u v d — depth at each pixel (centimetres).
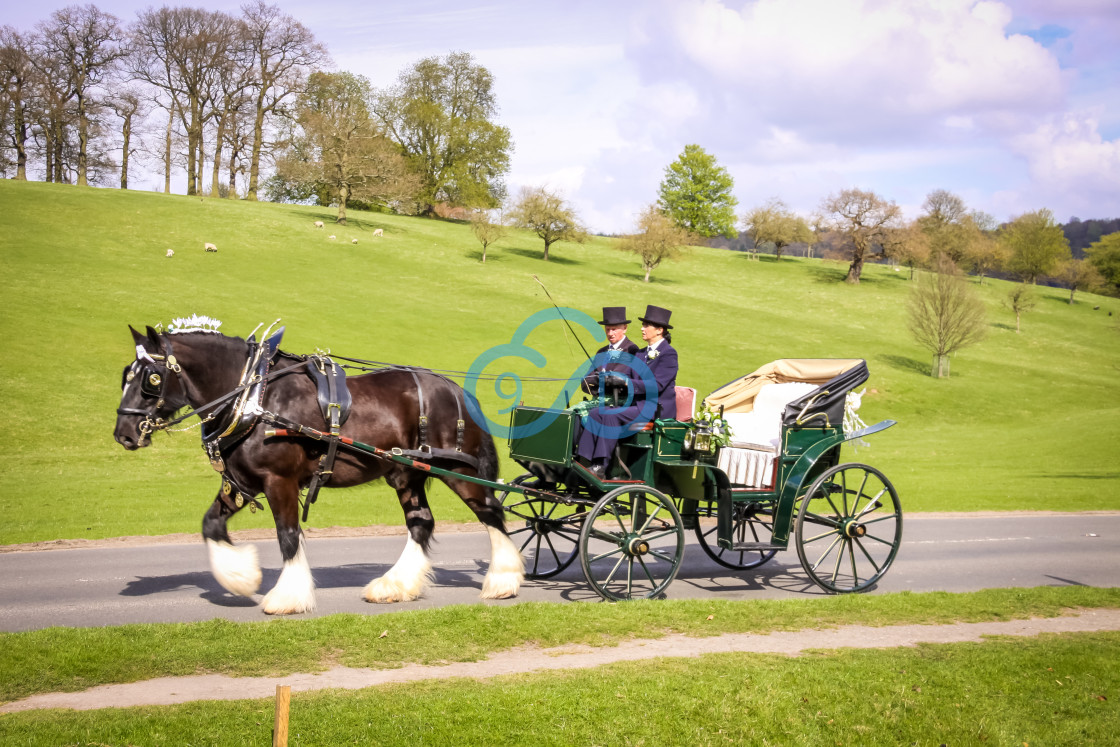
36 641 626
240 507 807
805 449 948
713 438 895
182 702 532
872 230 8894
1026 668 644
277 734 409
